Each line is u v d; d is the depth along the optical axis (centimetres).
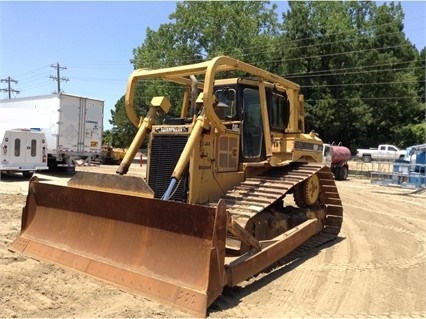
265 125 718
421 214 1274
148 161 662
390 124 4712
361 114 4288
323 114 4216
